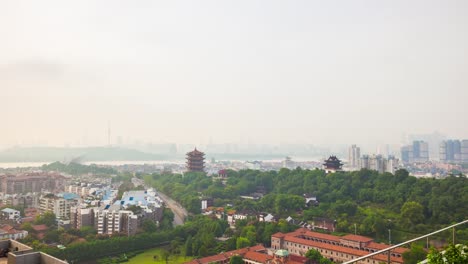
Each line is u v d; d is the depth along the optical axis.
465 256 20.22
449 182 143.25
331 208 149.12
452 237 25.75
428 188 148.62
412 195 143.62
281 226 129.75
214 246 117.50
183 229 131.88
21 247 23.88
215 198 196.38
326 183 184.38
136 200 165.62
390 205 148.12
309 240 114.94
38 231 124.31
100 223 131.75
